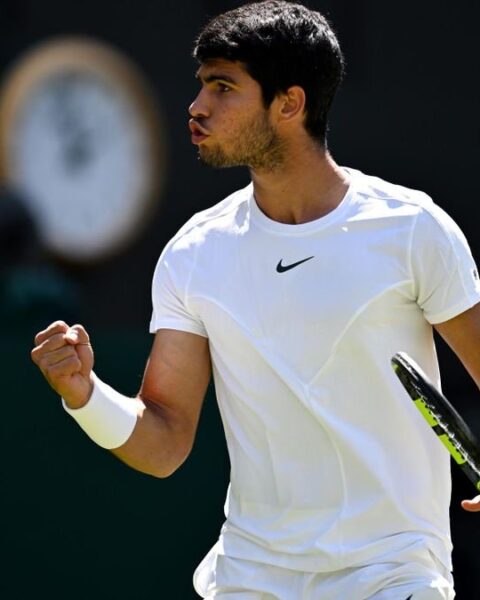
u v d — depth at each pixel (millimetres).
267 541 11383
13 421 20344
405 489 11172
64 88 27250
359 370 11094
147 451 11500
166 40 27188
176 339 11688
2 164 27281
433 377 11492
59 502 20297
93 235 27391
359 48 26984
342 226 11188
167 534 20250
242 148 11305
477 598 21422
